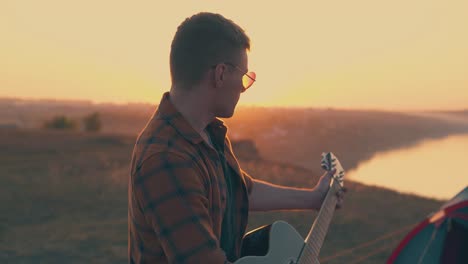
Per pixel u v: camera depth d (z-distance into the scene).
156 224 1.37
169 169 1.39
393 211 12.20
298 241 1.86
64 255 8.37
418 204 13.31
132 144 35.09
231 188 1.65
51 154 27.81
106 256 8.34
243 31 1.55
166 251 1.37
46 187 15.61
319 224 2.01
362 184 17.05
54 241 9.29
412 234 3.52
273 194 2.10
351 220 10.77
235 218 1.68
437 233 3.39
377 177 80.19
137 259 1.52
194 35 1.49
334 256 8.45
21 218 11.66
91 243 9.16
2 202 13.24
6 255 8.31
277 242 1.80
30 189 15.23
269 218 10.89
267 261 1.73
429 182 76.44
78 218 11.70
